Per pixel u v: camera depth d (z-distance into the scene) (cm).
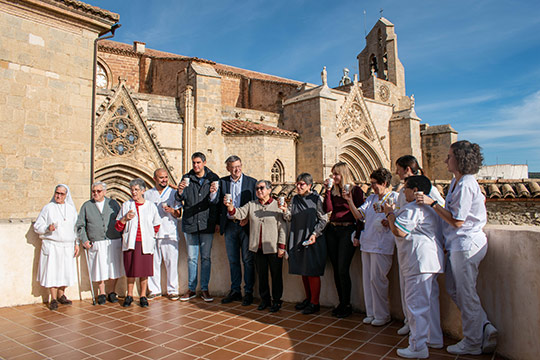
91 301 673
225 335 494
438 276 496
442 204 441
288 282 679
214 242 745
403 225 424
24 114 983
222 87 3027
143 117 1778
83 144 1085
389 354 426
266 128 2233
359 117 2728
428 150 3325
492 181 1409
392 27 3438
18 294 641
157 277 706
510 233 401
